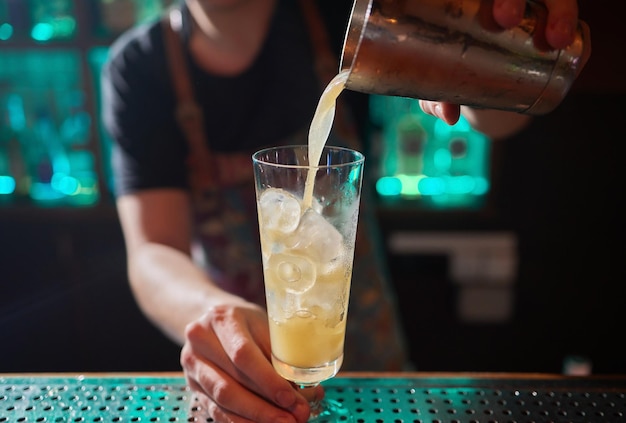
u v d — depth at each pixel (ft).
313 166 1.33
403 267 4.13
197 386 1.53
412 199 4.02
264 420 1.38
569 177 3.91
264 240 1.40
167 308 2.00
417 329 4.25
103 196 4.12
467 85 1.31
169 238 2.46
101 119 4.00
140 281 2.21
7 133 4.05
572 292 4.14
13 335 4.38
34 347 4.41
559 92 1.37
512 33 1.26
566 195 3.95
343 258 1.38
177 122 2.61
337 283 1.37
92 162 4.16
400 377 1.65
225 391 1.41
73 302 4.34
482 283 4.12
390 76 1.28
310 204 1.35
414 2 1.19
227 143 2.68
